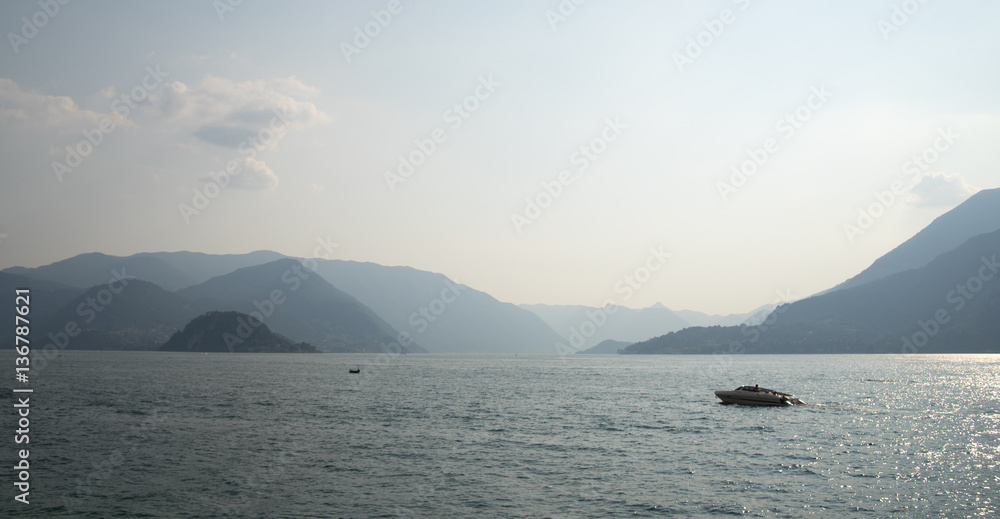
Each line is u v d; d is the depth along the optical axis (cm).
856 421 6881
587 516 3466
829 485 4084
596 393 10694
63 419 6712
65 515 3459
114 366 19912
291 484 4069
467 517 3441
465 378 15562
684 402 9019
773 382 13838
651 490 3969
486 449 5203
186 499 3744
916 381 13988
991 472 4419
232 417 7000
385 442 5484
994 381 13900
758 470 4494
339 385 12338
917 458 4881
